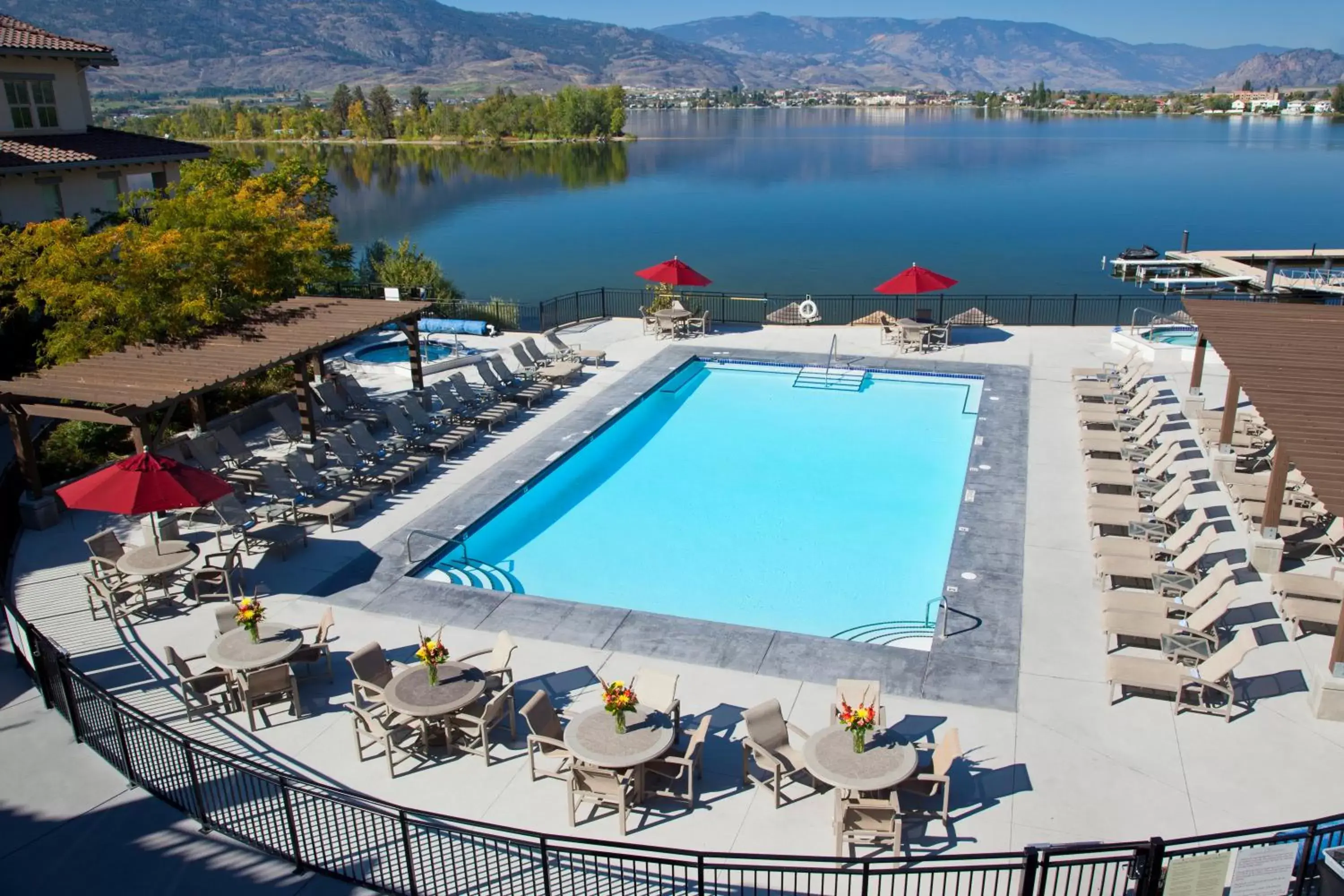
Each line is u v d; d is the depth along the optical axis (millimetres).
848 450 20781
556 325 30781
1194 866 7254
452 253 64312
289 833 8883
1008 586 13664
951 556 14570
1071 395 22484
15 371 23547
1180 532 14000
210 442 17672
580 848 8812
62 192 29906
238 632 11352
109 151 30797
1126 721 10508
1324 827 8688
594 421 21438
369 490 17172
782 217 80750
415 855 8727
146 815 9289
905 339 26969
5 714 11016
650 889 8188
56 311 20047
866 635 13492
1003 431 20047
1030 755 9953
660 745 9172
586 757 8961
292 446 19766
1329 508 9703
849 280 54625
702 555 16141
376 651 10727
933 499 18281
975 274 55938
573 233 73000
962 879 8344
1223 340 15797
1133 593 12539
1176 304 45875
